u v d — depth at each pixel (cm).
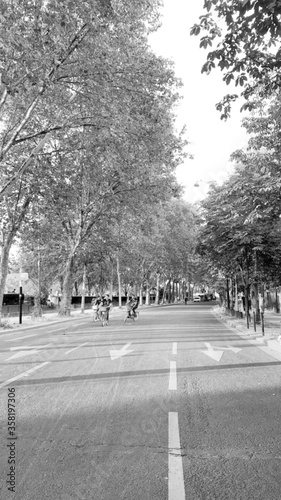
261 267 2366
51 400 685
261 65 877
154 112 2056
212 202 2395
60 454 455
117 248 4103
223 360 1130
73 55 1683
